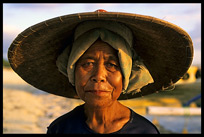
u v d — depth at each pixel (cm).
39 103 942
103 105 152
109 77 152
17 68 191
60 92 218
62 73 194
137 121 170
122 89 162
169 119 634
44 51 186
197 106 689
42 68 200
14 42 164
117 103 173
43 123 673
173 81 197
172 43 166
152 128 170
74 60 154
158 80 203
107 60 154
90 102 151
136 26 156
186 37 152
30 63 192
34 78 206
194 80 707
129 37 163
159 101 825
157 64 192
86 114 174
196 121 600
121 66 153
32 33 160
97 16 134
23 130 572
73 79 166
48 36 169
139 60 174
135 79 169
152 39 171
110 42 152
